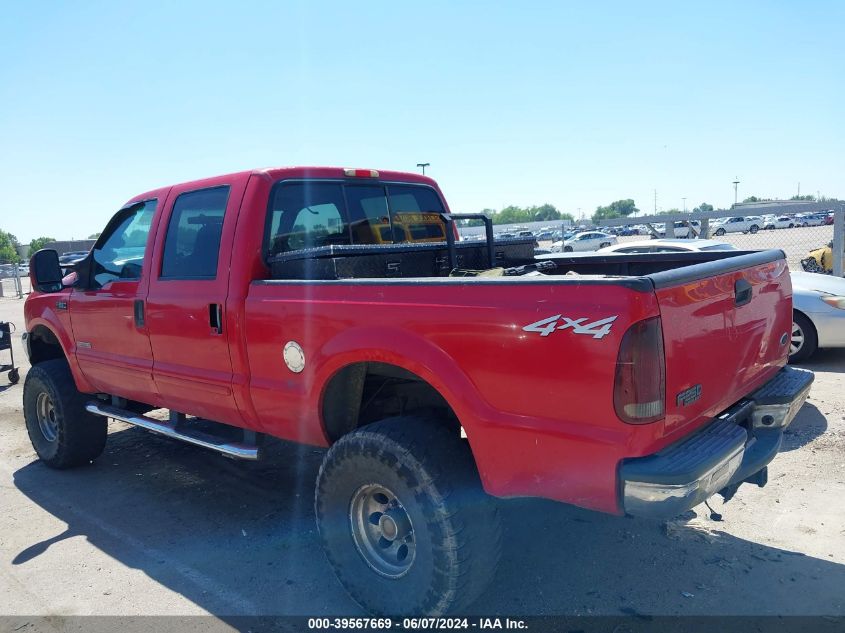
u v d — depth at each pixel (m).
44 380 5.39
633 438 2.43
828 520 3.99
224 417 4.02
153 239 4.37
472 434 2.78
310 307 3.33
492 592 3.41
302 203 4.14
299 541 4.16
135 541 4.23
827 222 24.11
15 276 24.78
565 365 2.52
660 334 2.45
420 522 2.87
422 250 4.26
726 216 13.04
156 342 4.31
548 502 4.46
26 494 5.09
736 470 2.80
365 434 3.05
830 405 6.02
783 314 3.68
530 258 5.20
